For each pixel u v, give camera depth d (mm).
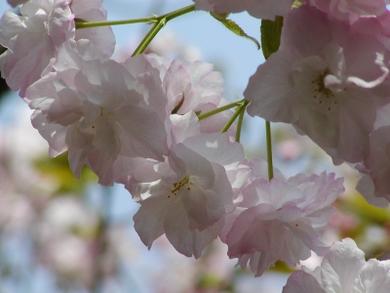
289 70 636
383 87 628
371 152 642
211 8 628
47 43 676
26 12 688
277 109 642
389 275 677
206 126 687
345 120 641
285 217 673
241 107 674
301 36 630
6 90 1000
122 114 652
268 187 671
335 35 628
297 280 679
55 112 656
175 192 669
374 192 653
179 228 673
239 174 665
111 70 649
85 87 654
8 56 688
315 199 675
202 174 654
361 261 678
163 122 651
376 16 625
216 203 661
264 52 647
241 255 680
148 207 672
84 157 665
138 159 663
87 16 684
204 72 684
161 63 679
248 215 671
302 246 686
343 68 628
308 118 642
